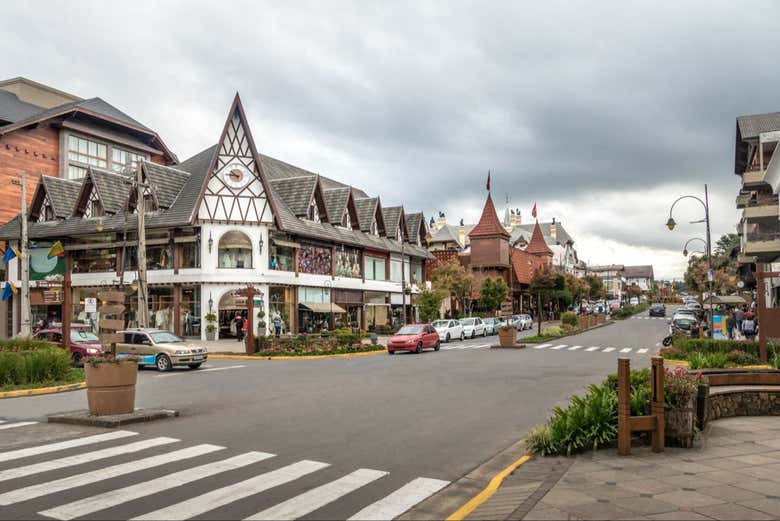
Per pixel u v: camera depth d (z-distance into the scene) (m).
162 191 40.66
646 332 50.53
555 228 127.31
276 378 19.73
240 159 40.50
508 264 77.19
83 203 43.53
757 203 42.47
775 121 42.72
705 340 24.19
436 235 81.44
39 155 49.16
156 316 40.44
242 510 6.44
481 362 24.95
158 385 18.38
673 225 35.03
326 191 51.94
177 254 39.66
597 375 19.89
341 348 31.42
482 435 10.48
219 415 12.55
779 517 5.77
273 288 41.72
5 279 45.56
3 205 46.81
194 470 8.09
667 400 8.92
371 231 55.53
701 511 5.94
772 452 8.54
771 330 21.47
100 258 42.47
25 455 9.03
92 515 6.27
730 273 65.44
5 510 6.43
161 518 6.18
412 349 31.30
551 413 12.70
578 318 56.84
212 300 39.09
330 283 47.50
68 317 21.30
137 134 55.88
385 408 13.36
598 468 7.69
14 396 16.73
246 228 40.16
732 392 11.62
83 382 18.88
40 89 57.31
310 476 7.83
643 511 5.95
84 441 10.02
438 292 53.06
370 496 6.97
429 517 6.31
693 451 8.61
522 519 5.74
